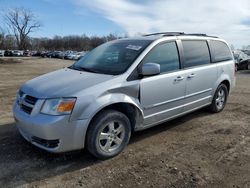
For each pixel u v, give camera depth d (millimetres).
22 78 14914
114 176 3543
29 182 3375
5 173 3553
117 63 4457
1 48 64438
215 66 5984
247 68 20266
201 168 3775
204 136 4988
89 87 3764
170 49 4926
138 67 4305
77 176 3529
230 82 6617
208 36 6086
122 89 4035
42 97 3660
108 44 5281
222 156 4160
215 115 6301
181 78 4969
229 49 6750
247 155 4203
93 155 3879
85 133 3703
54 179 3451
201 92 5625
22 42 78812
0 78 14711
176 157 4109
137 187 3301
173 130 5270
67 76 4262
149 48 4539
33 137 3758
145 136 4930
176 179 3486
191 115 6250
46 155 4055
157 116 4656
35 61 39875
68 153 3971
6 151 4172
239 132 5223
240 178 3527
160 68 4648
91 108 3680
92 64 4734
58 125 3508
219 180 3475
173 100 4883
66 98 3574
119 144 4121
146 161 3969
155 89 4492
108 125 3939
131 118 4348
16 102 4250
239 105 7363
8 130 5102
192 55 5383
